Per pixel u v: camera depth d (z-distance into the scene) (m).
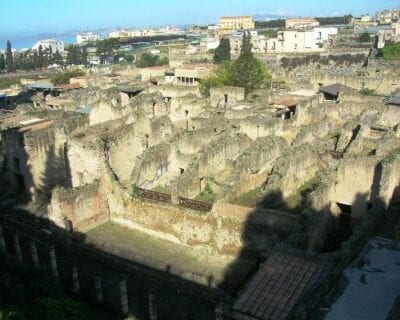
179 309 38.88
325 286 25.98
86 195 46.91
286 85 109.88
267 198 41.50
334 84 100.06
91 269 44.97
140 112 62.69
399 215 37.44
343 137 59.12
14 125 66.31
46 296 31.28
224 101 97.12
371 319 23.38
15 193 60.19
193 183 49.38
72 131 59.97
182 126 77.62
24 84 149.38
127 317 36.06
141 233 46.41
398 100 70.12
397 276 26.80
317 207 39.09
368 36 192.00
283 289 28.80
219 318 29.48
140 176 51.44
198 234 42.38
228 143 56.31
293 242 33.53
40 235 46.59
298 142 56.88
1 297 28.38
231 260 40.78
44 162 58.03
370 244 30.36
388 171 38.62
